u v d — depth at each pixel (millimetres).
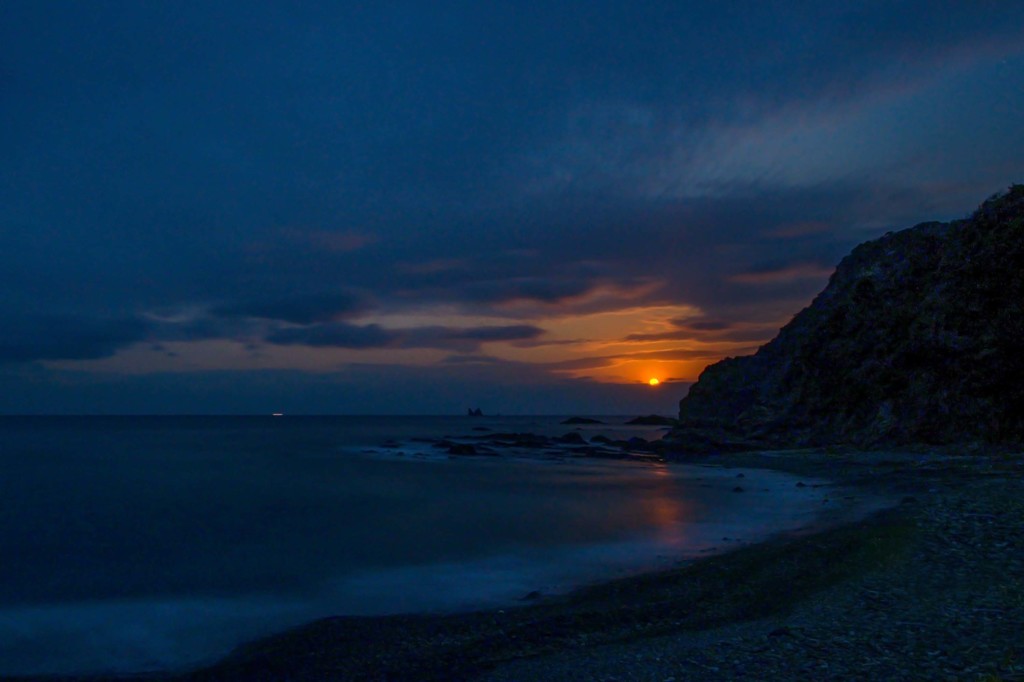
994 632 9617
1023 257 43188
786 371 66250
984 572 12828
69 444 98062
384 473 49406
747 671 8992
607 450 68938
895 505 22188
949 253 49844
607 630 12094
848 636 10062
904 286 54906
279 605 15695
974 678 8047
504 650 11406
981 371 43531
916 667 8594
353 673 10797
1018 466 29734
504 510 29547
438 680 10117
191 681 10938
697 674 9070
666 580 15359
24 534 25562
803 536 19438
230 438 117625
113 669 11773
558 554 20109
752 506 27500
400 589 16812
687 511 27344
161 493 38406
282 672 11008
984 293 45156
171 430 165375
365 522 27141
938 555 14195
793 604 12289
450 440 95625
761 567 15297
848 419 54688
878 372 52219
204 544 23234
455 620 13594
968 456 37781
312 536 24359
